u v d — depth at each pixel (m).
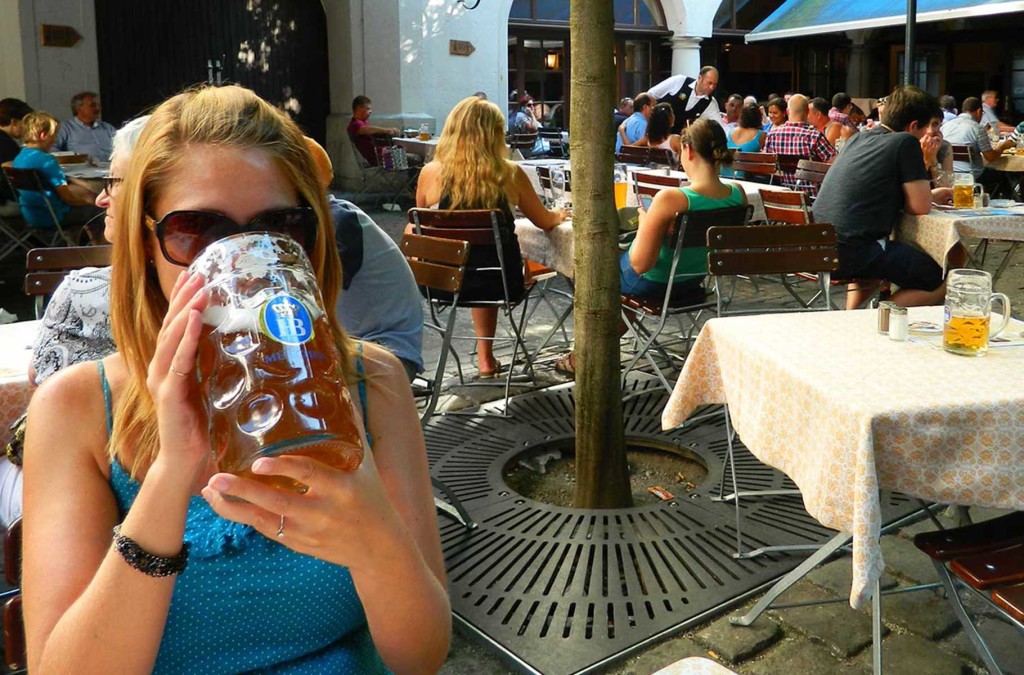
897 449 2.06
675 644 2.61
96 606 0.92
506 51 15.20
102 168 8.74
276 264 0.85
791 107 8.48
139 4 13.30
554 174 6.21
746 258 4.00
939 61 19.89
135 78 13.41
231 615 1.18
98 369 1.19
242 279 0.82
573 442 4.03
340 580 1.22
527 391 4.73
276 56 14.41
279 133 1.12
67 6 12.13
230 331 0.79
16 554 1.61
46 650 0.96
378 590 1.05
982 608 2.74
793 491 3.38
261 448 0.76
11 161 8.42
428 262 3.95
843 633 2.63
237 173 1.08
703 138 4.40
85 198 7.62
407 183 12.43
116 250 1.12
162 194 1.08
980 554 2.09
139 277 1.11
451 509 3.35
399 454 1.30
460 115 4.64
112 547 0.92
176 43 13.65
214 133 1.08
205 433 0.88
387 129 12.98
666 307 4.41
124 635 0.93
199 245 1.06
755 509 3.33
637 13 16.91
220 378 0.79
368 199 13.07
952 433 2.07
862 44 19.62
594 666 2.49
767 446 2.47
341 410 0.80
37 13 11.95
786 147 8.45
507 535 3.18
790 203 5.63
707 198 4.43
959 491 2.10
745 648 2.57
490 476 3.65
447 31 14.63
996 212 5.27
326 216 1.18
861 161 5.12
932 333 2.68
